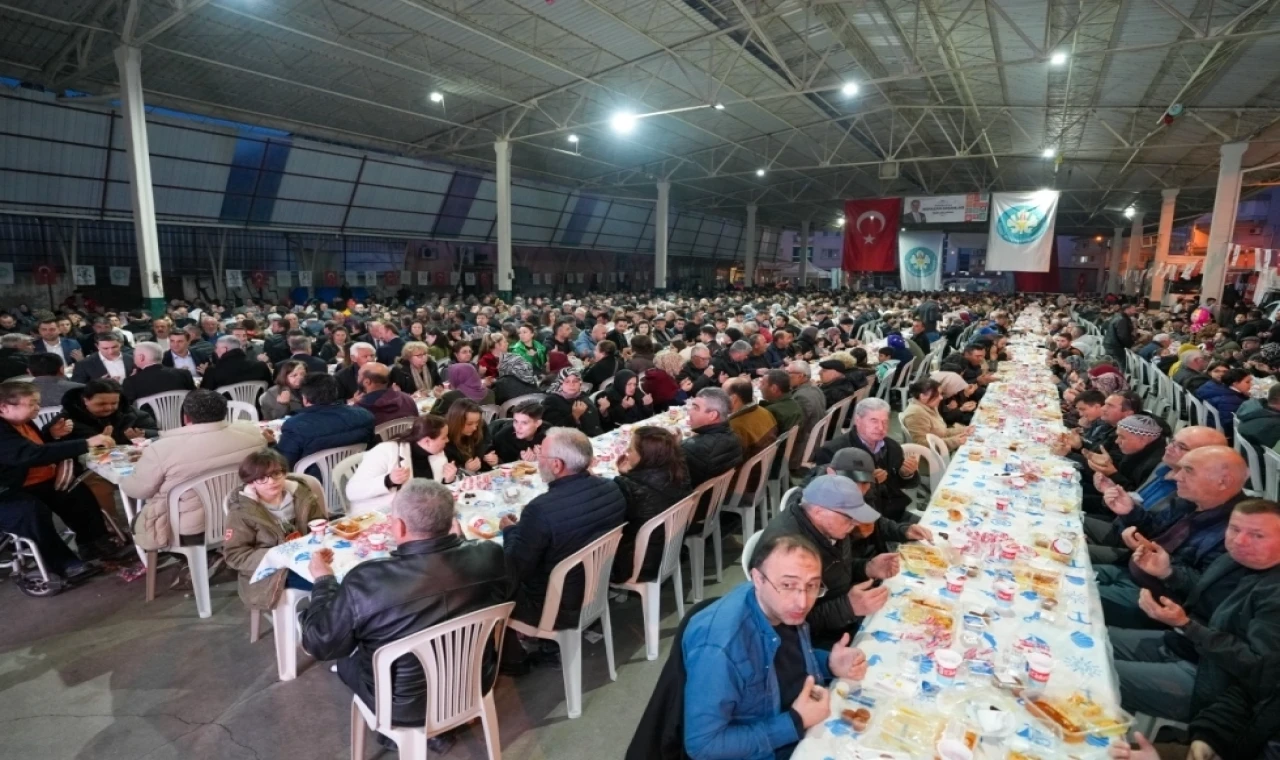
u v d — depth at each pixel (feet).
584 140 63.87
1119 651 8.69
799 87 38.09
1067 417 19.62
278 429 15.61
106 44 36.45
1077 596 8.12
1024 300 95.71
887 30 37.58
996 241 59.77
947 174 78.54
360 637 7.01
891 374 27.50
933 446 15.40
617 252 103.14
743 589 6.13
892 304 70.54
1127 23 31.35
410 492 7.32
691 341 34.40
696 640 5.82
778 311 47.52
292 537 10.14
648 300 73.41
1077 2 29.55
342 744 8.67
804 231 119.65
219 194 52.95
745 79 46.60
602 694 9.93
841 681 6.29
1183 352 25.94
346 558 9.05
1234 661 6.89
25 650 10.53
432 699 7.21
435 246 76.79
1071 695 6.07
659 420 18.20
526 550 8.82
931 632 7.20
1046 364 30.48
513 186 77.15
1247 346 30.66
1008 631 7.30
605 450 14.78
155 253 34.96
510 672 10.32
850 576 8.64
